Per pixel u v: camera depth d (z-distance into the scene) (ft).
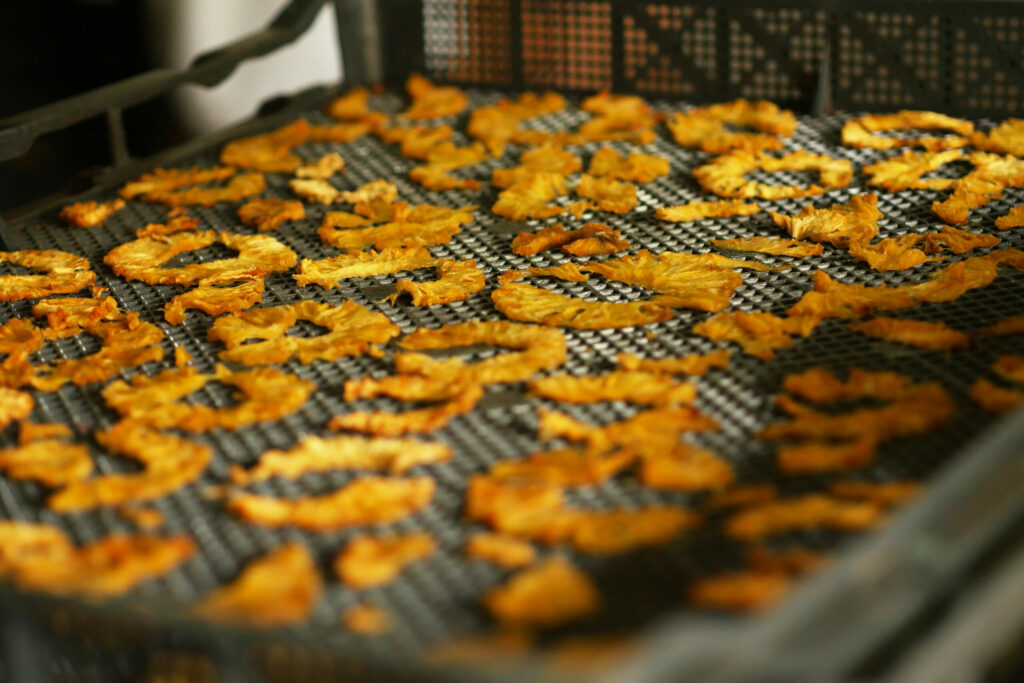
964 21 4.16
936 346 3.34
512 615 2.88
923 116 4.17
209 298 3.59
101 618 2.78
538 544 2.99
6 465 3.18
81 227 3.92
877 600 2.69
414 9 4.56
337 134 4.31
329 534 3.03
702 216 3.83
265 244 3.78
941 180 3.89
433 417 3.23
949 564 2.72
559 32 4.47
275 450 3.20
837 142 4.15
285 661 2.79
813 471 3.08
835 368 3.31
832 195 3.89
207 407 3.29
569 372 3.34
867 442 3.10
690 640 2.60
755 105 4.33
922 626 2.72
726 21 4.33
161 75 4.15
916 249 3.60
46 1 5.03
